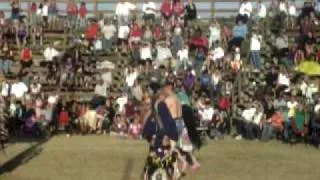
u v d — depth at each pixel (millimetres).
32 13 37531
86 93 32531
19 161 20703
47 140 26859
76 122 29531
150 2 36875
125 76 32188
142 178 15758
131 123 28391
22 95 30844
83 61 34375
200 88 30641
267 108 27953
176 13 36562
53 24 37344
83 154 22359
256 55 33031
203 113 28094
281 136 27578
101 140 26891
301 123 26828
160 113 14641
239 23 34750
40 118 28609
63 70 33094
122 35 35375
